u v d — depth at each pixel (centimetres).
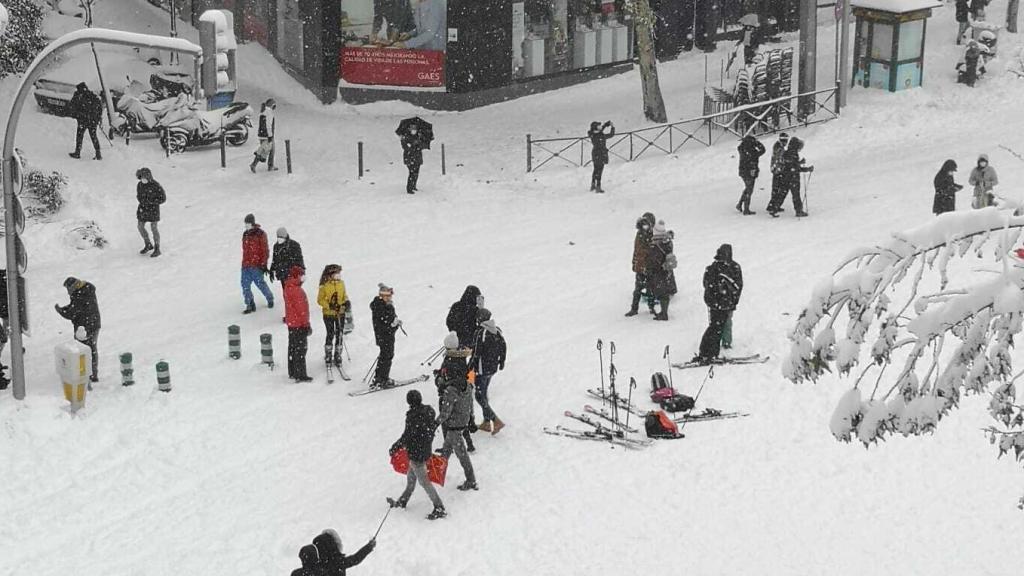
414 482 1490
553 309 2133
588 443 1653
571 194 2892
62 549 1444
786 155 2584
